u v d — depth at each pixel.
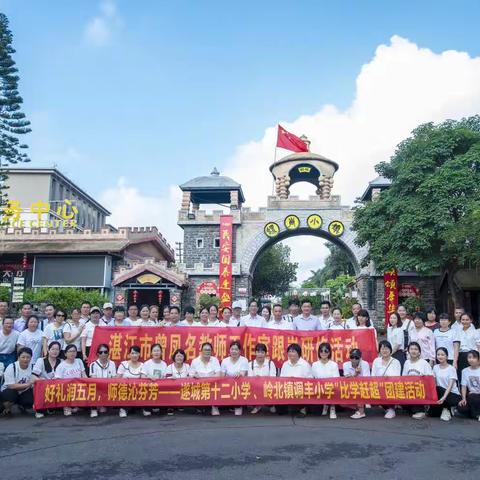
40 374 10.05
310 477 6.33
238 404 9.75
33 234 36.94
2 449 7.47
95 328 11.23
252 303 12.41
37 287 34.94
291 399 9.72
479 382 9.66
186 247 41.44
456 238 23.83
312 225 40.44
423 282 37.41
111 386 9.74
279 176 42.66
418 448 7.61
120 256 36.25
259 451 7.38
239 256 40.56
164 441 7.89
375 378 9.74
